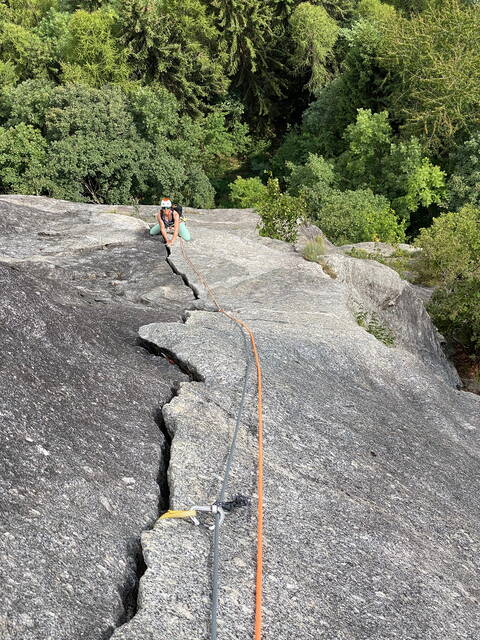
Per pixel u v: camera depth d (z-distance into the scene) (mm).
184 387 5164
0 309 4793
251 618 3059
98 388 4766
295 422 5203
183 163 29609
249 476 4227
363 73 31672
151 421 4719
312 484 4430
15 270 5883
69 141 26828
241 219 17375
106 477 3820
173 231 11180
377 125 29141
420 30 29422
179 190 29766
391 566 3852
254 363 5996
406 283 11797
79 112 27234
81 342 5285
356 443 5293
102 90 28953
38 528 3166
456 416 7047
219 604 3080
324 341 7148
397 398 6855
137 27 30812
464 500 5215
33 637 2627
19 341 4664
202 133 31719
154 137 28828
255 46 36625
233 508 3832
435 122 27578
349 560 3752
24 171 27281
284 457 4621
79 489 3584
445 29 28562
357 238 24109
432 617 3520
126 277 9453
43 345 4832
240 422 4887
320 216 25219
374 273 11281
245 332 6859
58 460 3723
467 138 28750
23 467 3521
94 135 27266
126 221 12281
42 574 2928
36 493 3400
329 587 3469
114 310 7359
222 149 34438
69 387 4551
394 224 24203
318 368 6570
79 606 2891
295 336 7062
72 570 3053
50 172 26578
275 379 5785
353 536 3998
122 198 27656
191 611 3014
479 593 4047
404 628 3348
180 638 2846
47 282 6609
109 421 4434
